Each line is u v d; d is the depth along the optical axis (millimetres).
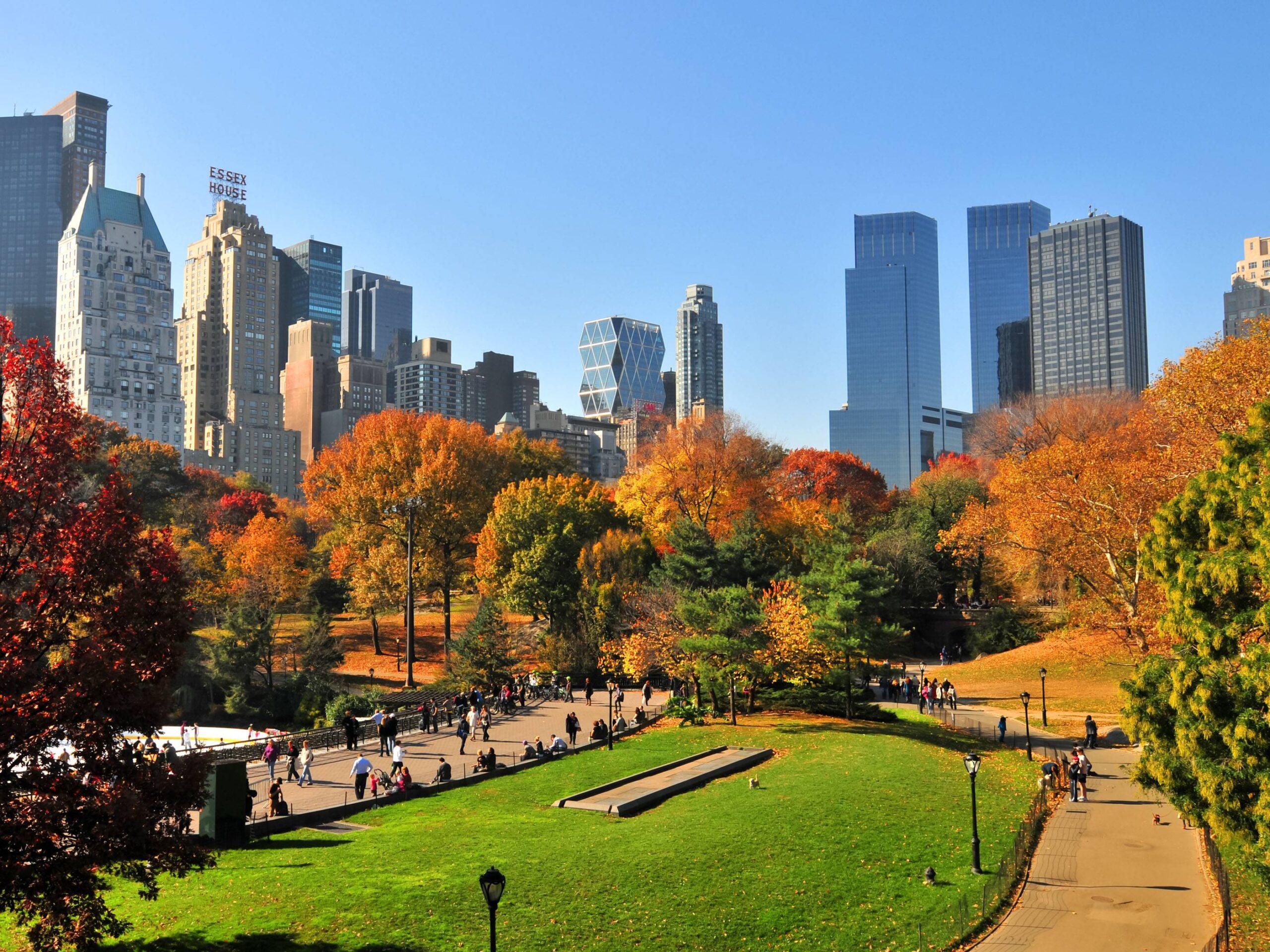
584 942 25031
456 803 40250
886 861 32000
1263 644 26719
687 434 97312
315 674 77750
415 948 24062
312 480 100188
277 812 36594
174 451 141000
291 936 24609
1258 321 46750
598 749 51375
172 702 25172
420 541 92500
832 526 95062
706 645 57312
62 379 24766
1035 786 44000
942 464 162750
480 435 113312
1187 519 32344
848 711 60562
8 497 22906
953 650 100688
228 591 97250
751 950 25047
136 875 23203
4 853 20688
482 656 70438
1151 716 30125
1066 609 66875
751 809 38031
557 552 84062
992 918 28047
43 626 23078
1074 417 99688
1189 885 30953
